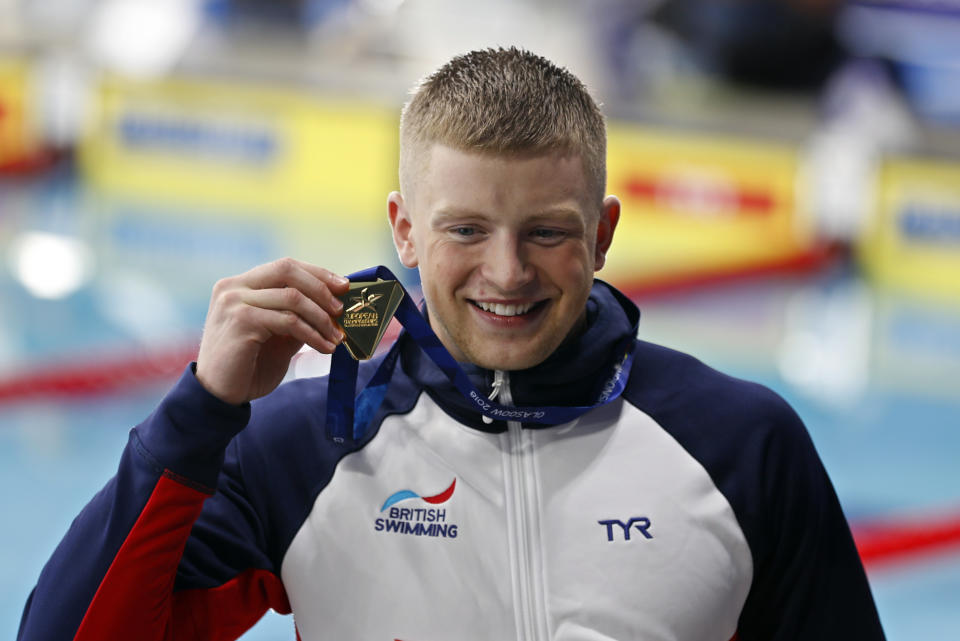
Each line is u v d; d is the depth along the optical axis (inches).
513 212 135.0
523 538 145.9
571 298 140.9
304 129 785.6
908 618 422.0
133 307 617.0
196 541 142.7
